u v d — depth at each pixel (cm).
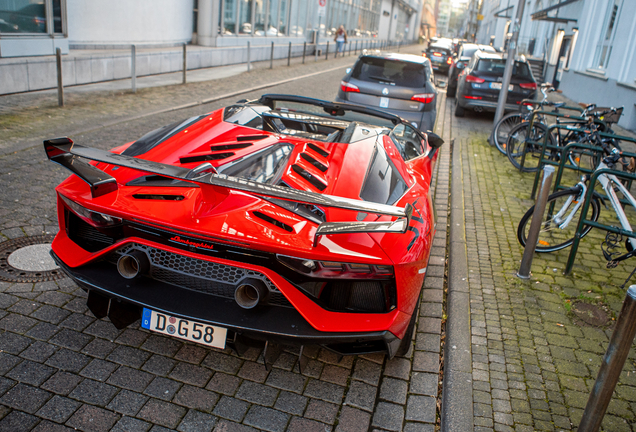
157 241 220
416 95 698
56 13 966
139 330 270
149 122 740
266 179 252
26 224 370
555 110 714
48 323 265
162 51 1290
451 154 787
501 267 404
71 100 841
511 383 264
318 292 218
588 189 382
